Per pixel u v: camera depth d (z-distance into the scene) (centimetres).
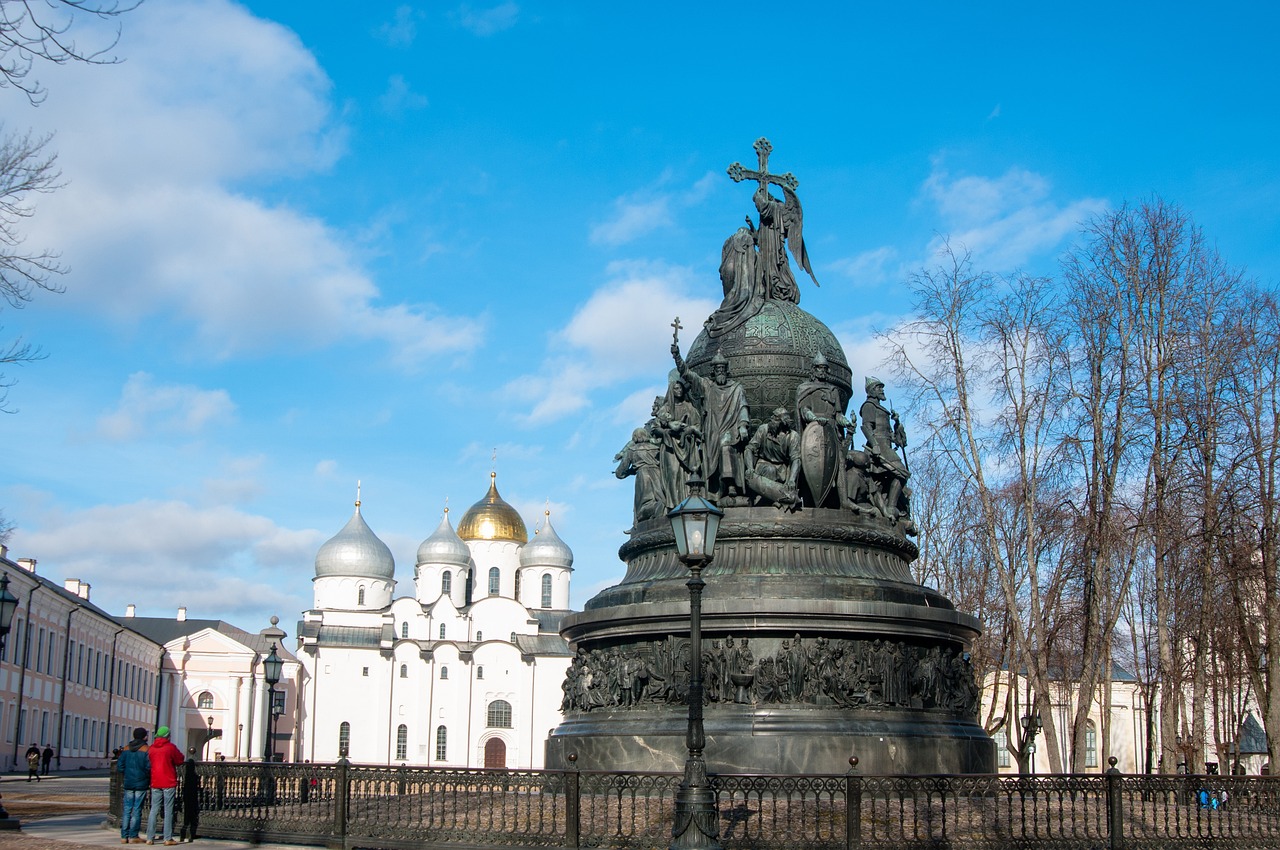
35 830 2672
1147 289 3775
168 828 2333
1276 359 3597
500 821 2234
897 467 2988
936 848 1922
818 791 1928
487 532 14162
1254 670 3722
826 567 2789
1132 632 4769
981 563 4859
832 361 3108
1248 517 3506
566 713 2959
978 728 2808
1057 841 1978
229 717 12156
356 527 13412
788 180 3328
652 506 3002
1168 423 3666
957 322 4181
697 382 3017
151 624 13738
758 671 2630
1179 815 2128
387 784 2178
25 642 7262
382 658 12656
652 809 2286
